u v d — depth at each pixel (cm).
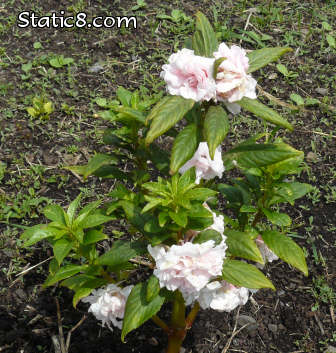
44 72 98
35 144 86
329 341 65
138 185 53
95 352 63
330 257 74
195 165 45
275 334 66
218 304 49
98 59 102
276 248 48
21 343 63
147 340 64
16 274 69
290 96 97
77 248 48
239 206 53
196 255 40
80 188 79
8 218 75
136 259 70
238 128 91
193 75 41
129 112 47
